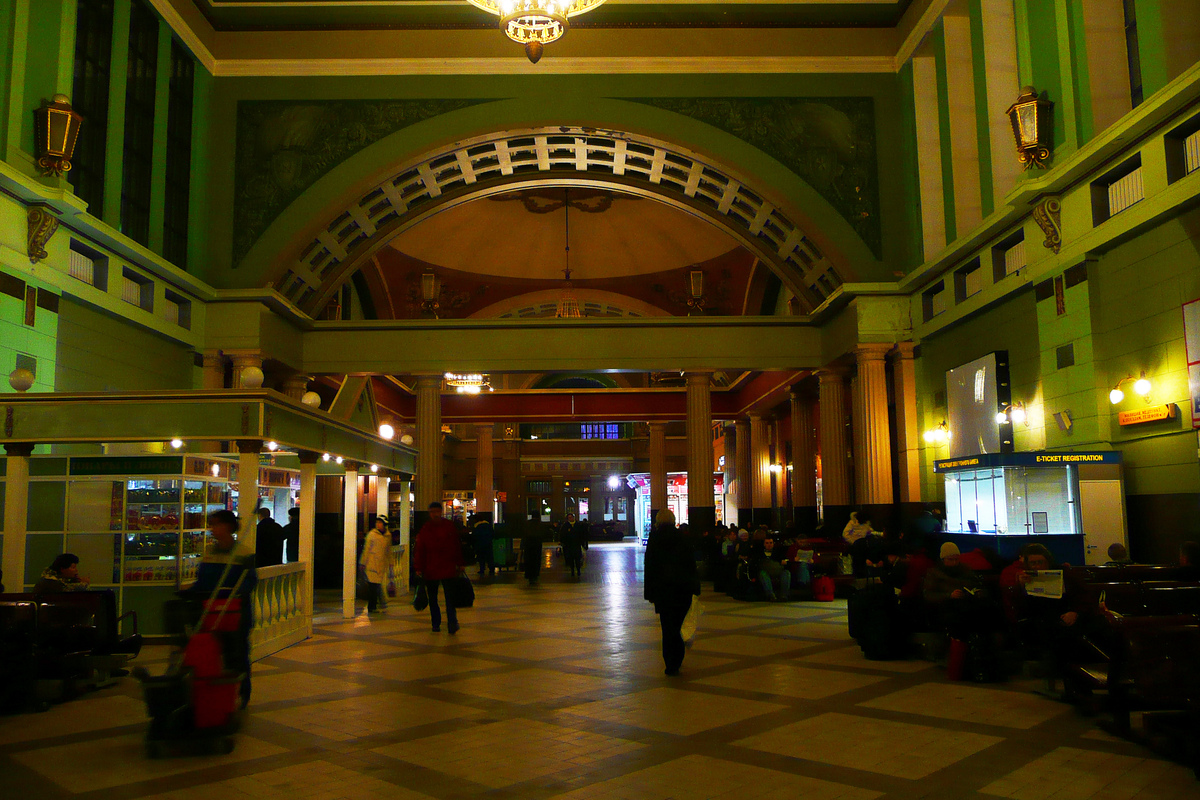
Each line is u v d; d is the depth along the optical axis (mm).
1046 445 13812
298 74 19641
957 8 17531
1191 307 10766
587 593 17797
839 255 19266
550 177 22922
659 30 19797
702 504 22094
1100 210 12656
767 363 21312
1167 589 6801
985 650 7934
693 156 19859
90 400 9242
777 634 11242
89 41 15375
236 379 18719
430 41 19703
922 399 18859
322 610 14625
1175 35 11516
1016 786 4852
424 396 21844
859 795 4711
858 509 19172
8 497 9391
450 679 8172
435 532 11664
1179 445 11164
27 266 13039
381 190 20547
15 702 7012
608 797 4707
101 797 4793
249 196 19344
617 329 21312
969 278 17047
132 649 8781
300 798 4742
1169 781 4934
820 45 19781
